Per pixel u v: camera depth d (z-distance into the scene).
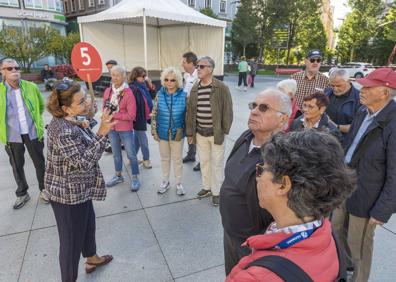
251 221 1.42
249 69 15.07
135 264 2.45
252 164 1.41
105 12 9.57
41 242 2.72
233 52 33.97
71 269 2.03
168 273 2.36
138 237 2.81
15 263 2.45
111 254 2.57
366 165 1.82
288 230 0.78
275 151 0.82
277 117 1.48
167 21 11.86
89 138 2.00
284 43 33.28
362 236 1.95
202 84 3.27
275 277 0.69
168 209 3.32
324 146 0.79
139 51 12.41
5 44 17.02
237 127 6.80
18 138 3.18
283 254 0.75
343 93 2.93
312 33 33.78
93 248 2.32
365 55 36.16
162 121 3.46
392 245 2.69
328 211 0.79
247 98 10.90
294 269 0.71
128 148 3.70
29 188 3.80
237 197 1.43
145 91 4.39
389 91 1.76
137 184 3.78
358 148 1.85
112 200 3.52
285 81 2.79
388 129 1.73
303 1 31.06
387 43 32.34
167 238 2.80
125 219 3.12
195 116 3.38
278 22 30.28
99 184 2.12
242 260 0.88
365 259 2.00
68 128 1.82
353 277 1.93
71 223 1.96
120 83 3.62
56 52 19.39
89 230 2.25
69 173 1.87
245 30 28.98
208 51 11.96
